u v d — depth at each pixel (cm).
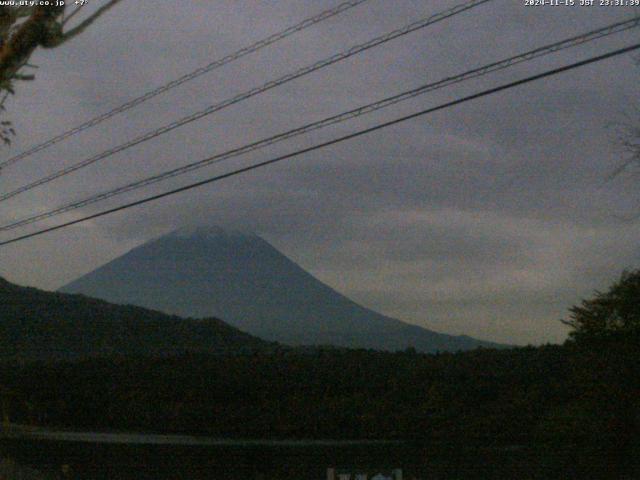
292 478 2078
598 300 1984
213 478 2166
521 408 2277
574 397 2064
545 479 1881
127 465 2234
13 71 1026
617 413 1884
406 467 2005
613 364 1925
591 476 1844
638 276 1991
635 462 1823
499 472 1927
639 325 1938
